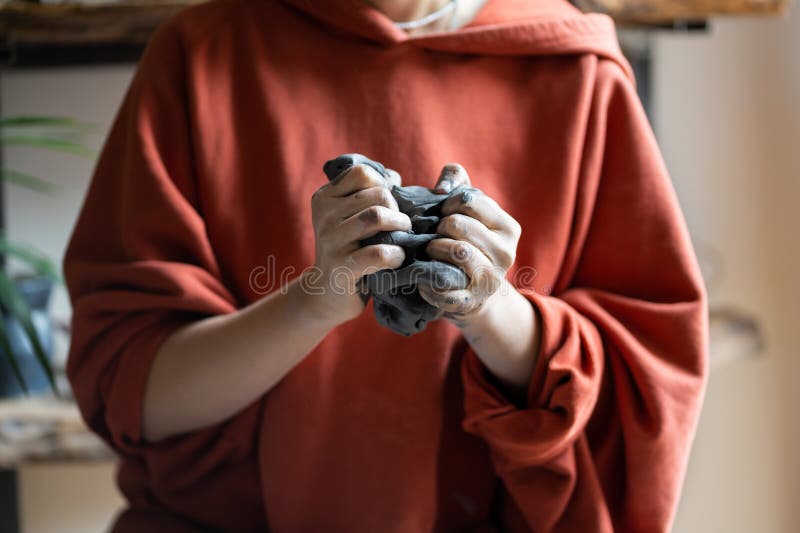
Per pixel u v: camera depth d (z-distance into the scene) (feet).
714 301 4.84
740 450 5.01
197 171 2.27
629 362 2.14
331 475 2.22
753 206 4.77
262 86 2.27
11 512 4.27
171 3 3.58
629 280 2.26
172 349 2.18
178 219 2.22
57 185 4.32
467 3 2.38
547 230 2.23
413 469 2.19
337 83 2.27
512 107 2.28
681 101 4.66
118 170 2.41
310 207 2.20
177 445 2.30
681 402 2.12
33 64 3.83
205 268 2.24
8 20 3.57
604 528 2.13
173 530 2.31
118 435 2.28
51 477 4.54
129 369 2.22
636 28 3.92
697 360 2.15
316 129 2.24
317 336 2.01
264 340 2.03
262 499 2.34
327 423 2.20
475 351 2.10
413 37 2.27
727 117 4.68
